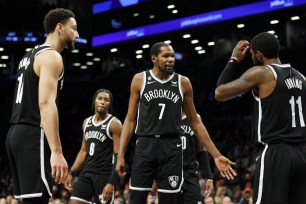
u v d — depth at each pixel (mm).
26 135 3234
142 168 4695
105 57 23156
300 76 3766
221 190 10844
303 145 3637
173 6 17844
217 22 16734
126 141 4887
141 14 18906
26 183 3172
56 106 3182
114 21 19641
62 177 3045
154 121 4727
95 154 6375
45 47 3371
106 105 6414
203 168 6172
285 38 17469
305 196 3553
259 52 3781
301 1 14523
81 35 20047
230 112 21375
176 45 20188
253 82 3621
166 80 4809
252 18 15812
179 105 4801
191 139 5637
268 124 3605
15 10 19766
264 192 3529
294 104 3625
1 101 24625
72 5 20047
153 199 9891
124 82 23812
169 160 4688
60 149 3088
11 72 23688
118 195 12344
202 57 21328
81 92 25156
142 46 19516
